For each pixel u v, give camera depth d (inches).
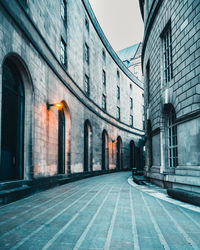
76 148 638.5
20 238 153.2
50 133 446.3
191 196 268.8
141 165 1455.5
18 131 338.3
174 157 416.8
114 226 182.2
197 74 315.9
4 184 272.8
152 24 537.3
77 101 660.1
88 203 280.1
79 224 186.7
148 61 616.4
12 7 285.7
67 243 144.5
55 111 479.8
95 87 895.1
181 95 361.1
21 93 349.7
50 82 448.5
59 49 524.4
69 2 618.5
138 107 1541.6
